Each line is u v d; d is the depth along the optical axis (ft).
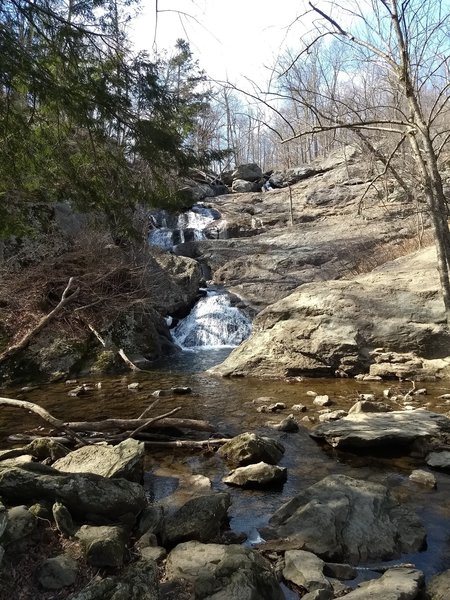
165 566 11.50
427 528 13.78
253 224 71.26
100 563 10.67
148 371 36.37
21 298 39.14
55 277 40.52
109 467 15.96
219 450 19.71
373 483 14.85
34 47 15.71
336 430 20.25
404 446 19.43
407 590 10.26
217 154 21.08
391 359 31.19
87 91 16.16
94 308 40.52
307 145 101.71
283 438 21.16
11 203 21.85
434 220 14.08
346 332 32.22
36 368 35.06
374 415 21.59
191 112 21.50
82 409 26.37
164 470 18.26
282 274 54.08
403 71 13.66
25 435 21.65
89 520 12.53
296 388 29.71
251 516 14.70
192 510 13.55
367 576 11.74
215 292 52.60
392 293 33.06
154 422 20.81
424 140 13.82
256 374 33.60
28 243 40.50
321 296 34.35
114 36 16.80
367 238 56.85
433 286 32.27
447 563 12.24
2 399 20.77
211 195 88.74
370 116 24.91
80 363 36.40
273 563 12.04
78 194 20.52
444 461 17.62
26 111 17.51
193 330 47.34
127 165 20.67
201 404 26.71
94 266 42.04
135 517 13.23
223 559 10.97
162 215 74.28
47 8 15.17
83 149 19.25
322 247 57.26
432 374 30.04
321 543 12.66
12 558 10.46
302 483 16.93
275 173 96.84
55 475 13.07
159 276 48.62
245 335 47.09
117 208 21.16
